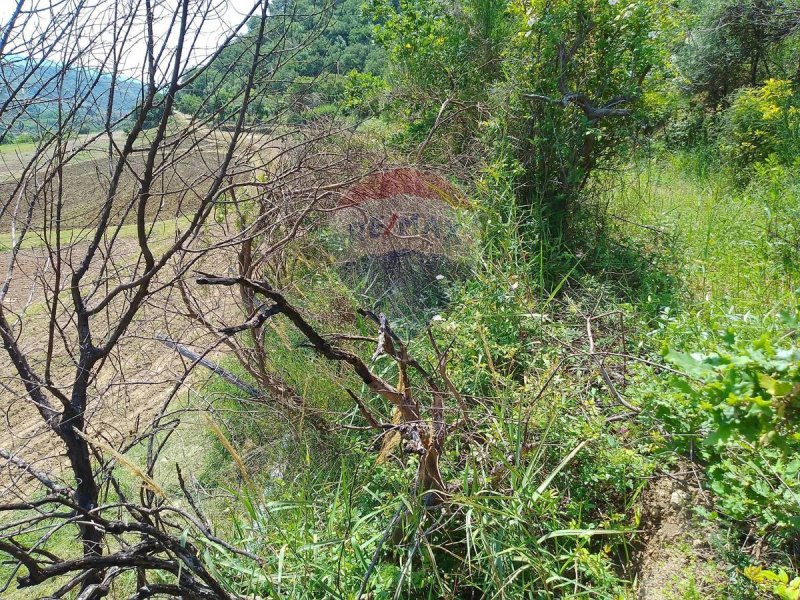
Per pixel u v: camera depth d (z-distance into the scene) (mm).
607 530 2561
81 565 2010
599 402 3367
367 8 7633
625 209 6207
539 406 3113
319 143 4949
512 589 2488
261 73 2803
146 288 2459
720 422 1558
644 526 2805
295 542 2703
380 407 3719
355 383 3867
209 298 4535
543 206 5551
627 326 3971
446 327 3814
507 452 2873
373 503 3078
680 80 10508
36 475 2381
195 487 3182
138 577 2531
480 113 6188
